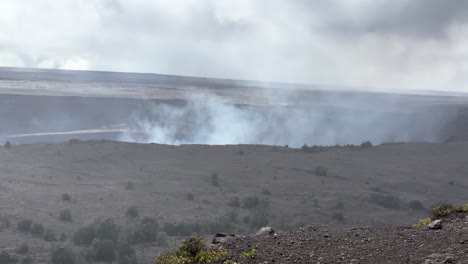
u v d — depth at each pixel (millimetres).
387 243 14727
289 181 94625
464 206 17859
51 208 69000
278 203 80625
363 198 85750
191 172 97312
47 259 50062
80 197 75562
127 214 67812
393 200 83688
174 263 14203
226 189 87875
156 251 54500
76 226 62812
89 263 50000
